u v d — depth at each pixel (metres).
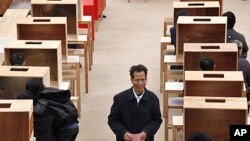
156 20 15.70
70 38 10.81
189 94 7.69
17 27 9.73
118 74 12.16
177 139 9.32
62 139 7.07
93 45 13.34
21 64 8.66
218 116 6.58
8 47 8.82
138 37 14.38
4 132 6.29
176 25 9.91
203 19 9.77
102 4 15.77
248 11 16.53
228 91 7.65
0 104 6.44
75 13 10.63
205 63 8.21
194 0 12.30
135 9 16.77
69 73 10.20
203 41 9.65
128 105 7.19
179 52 9.79
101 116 10.41
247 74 8.95
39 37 9.77
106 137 9.69
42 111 6.89
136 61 12.84
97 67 12.52
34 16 10.65
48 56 8.85
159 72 12.24
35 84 7.15
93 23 13.30
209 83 7.64
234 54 8.66
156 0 17.64
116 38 14.30
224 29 9.56
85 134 9.78
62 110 6.98
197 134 5.74
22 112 6.25
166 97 8.89
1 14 13.82
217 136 6.64
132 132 7.23
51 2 10.59
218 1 12.10
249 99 8.83
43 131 6.96
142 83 7.09
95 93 11.30
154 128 7.21
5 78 7.89
